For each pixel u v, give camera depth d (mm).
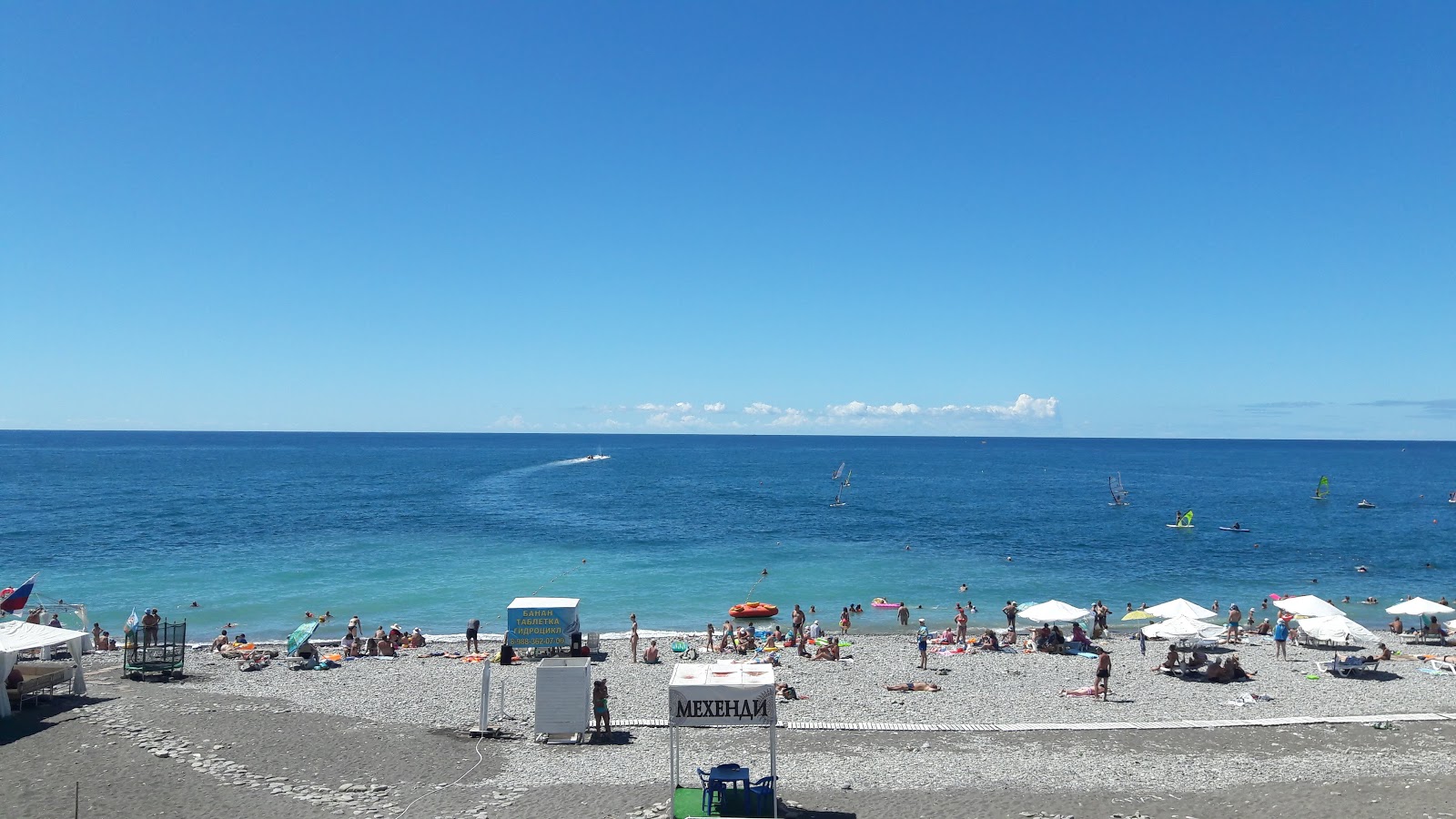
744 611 50719
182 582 58938
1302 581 62906
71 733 24641
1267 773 22609
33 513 95625
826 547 77562
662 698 30781
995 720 28062
